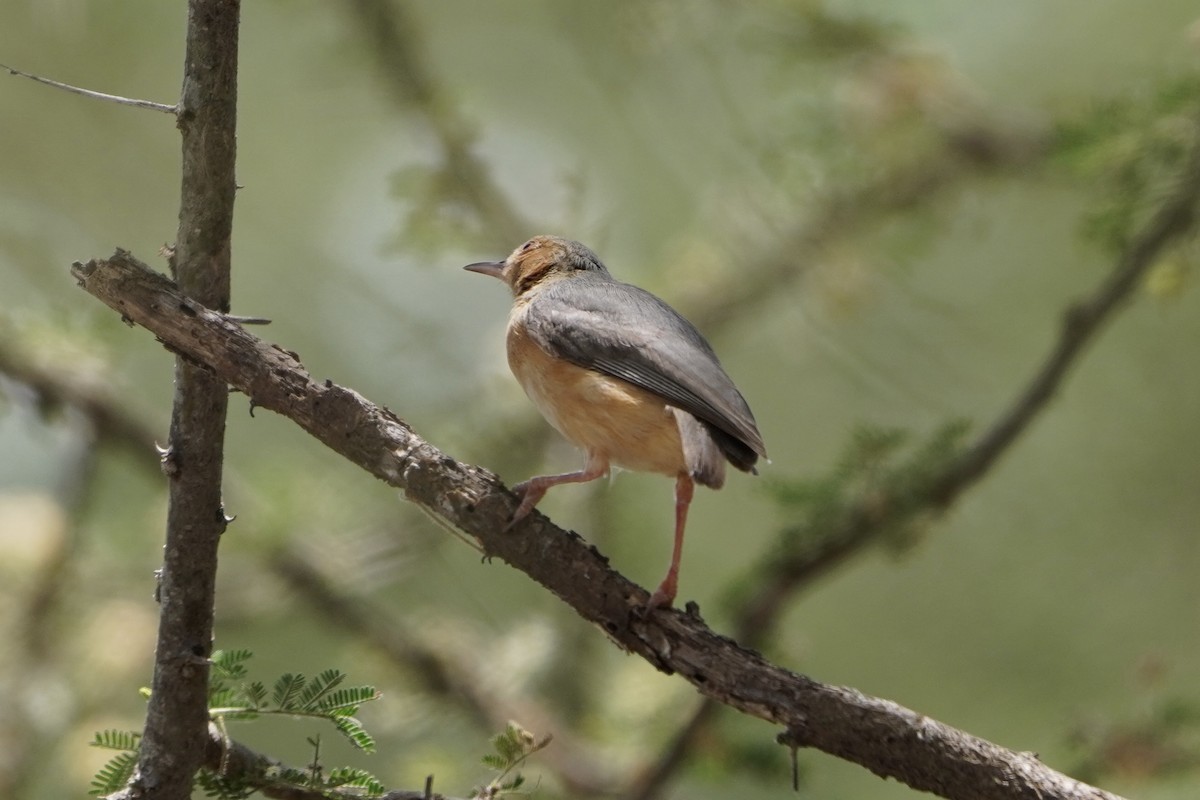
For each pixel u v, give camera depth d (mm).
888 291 15086
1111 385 15531
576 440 8430
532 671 12508
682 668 6332
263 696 6371
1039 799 5871
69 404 11953
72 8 15023
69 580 12500
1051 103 13359
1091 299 10586
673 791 12227
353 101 16562
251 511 12406
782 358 16422
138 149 15852
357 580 12570
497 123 16750
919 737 5977
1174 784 10430
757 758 10594
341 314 16609
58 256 15188
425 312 16578
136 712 12453
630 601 6418
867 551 10508
